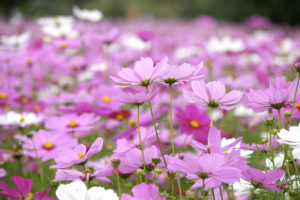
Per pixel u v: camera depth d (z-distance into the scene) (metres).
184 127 1.39
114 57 2.55
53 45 2.35
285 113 1.21
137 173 1.19
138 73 1.18
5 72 2.40
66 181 1.37
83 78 2.43
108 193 1.11
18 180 1.19
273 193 1.21
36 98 2.38
